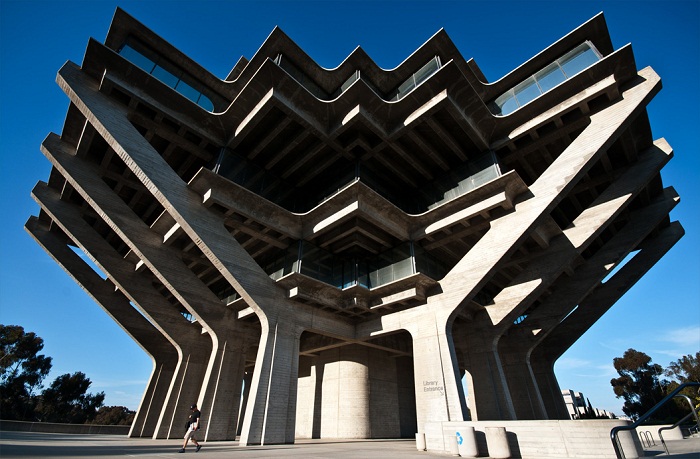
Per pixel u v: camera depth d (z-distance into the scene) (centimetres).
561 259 1755
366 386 2159
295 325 1720
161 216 1764
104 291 2153
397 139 1758
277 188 1941
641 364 5416
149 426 1961
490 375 1766
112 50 1488
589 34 1622
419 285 1744
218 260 1545
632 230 2033
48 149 1642
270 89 1568
